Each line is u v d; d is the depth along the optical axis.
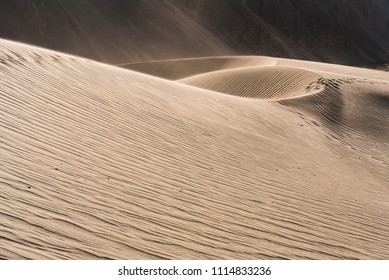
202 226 6.80
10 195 5.93
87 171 7.65
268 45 107.62
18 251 4.82
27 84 11.17
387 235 8.74
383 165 16.08
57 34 92.75
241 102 17.66
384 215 10.06
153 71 54.03
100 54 92.94
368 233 8.55
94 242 5.45
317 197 9.98
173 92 15.54
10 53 13.03
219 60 53.09
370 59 115.69
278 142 14.19
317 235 7.68
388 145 18.67
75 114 10.46
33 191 6.27
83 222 5.85
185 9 108.12
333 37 115.44
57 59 14.27
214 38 105.00
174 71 53.00
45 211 5.82
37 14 93.38
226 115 15.06
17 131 8.42
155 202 7.20
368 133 19.38
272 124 16.05
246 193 8.93
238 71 31.08
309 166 12.73
